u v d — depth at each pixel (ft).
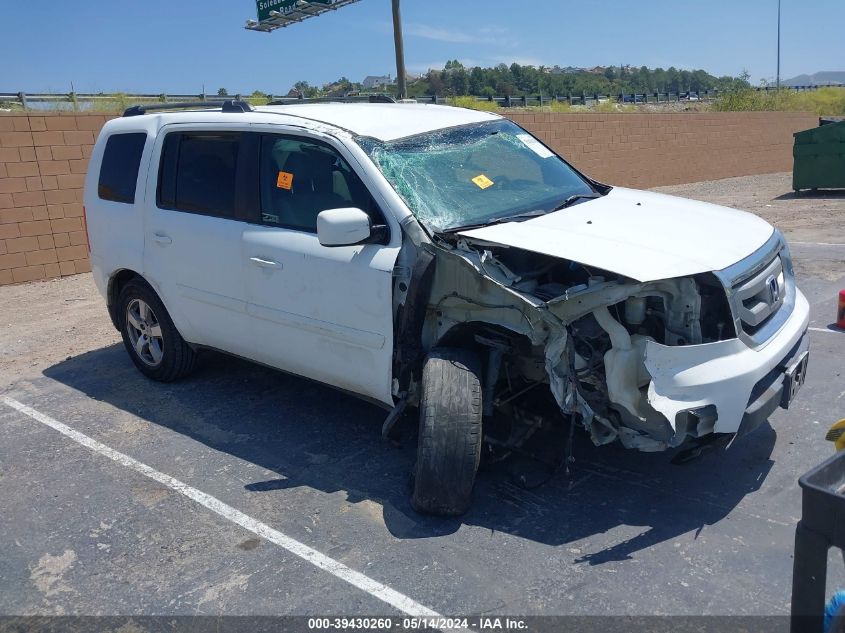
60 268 34.63
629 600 10.53
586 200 15.69
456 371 12.61
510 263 13.14
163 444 16.33
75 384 20.35
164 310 18.79
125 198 18.86
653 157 68.33
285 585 11.30
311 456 15.40
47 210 33.91
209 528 12.97
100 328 25.80
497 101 89.15
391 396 14.02
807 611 6.89
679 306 11.75
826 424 15.51
